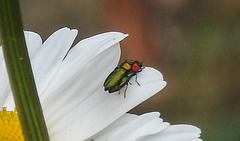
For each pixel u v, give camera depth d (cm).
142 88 15
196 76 26
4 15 12
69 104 15
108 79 15
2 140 14
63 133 15
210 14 28
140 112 25
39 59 15
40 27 28
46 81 15
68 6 28
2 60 15
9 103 15
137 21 27
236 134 25
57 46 16
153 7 28
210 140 25
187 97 26
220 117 26
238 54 27
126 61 15
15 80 12
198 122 25
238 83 26
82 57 15
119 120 15
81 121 15
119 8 28
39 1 28
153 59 27
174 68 27
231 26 28
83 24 28
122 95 15
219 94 26
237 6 28
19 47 12
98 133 15
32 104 12
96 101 15
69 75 15
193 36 27
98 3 28
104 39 15
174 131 15
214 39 27
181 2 28
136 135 15
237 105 26
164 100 25
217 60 27
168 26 28
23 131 12
